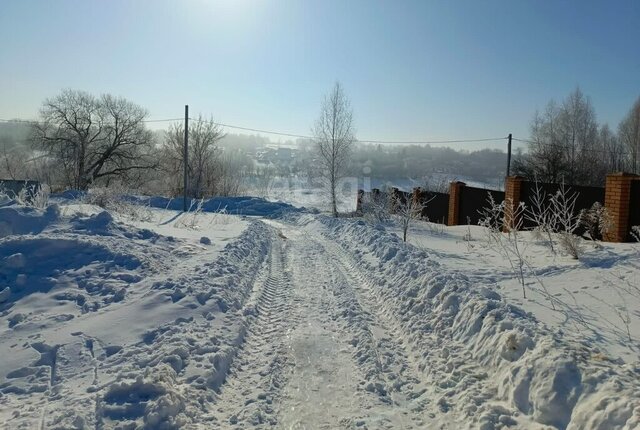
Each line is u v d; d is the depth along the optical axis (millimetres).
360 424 3779
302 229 19891
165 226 14180
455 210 20047
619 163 40594
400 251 9352
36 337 5070
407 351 5316
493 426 3568
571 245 8859
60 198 23812
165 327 5422
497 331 4770
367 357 5062
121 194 19047
